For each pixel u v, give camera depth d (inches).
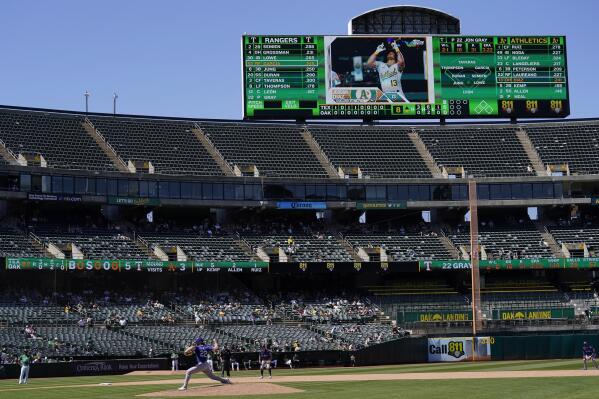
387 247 3508.9
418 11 3823.8
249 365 2696.9
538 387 1515.7
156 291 3267.7
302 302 3321.9
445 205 3572.8
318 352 2795.3
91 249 3142.2
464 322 3115.2
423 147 3811.5
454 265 3358.8
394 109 3693.4
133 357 2655.0
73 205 3351.4
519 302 3368.6
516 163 3718.0
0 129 3351.4
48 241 3122.5
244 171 3548.2
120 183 3280.0
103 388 1676.9
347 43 3710.6
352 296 3427.7
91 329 2824.8
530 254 3496.6
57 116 3563.0
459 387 1544.0
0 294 2955.2
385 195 3577.8
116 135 3575.3
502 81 3754.9
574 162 3705.7
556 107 3762.3
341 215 3700.8
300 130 3865.7
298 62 3681.1
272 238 3503.9
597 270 3585.1
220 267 3186.5
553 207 3690.9
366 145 3806.6
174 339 2844.5
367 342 2994.6
